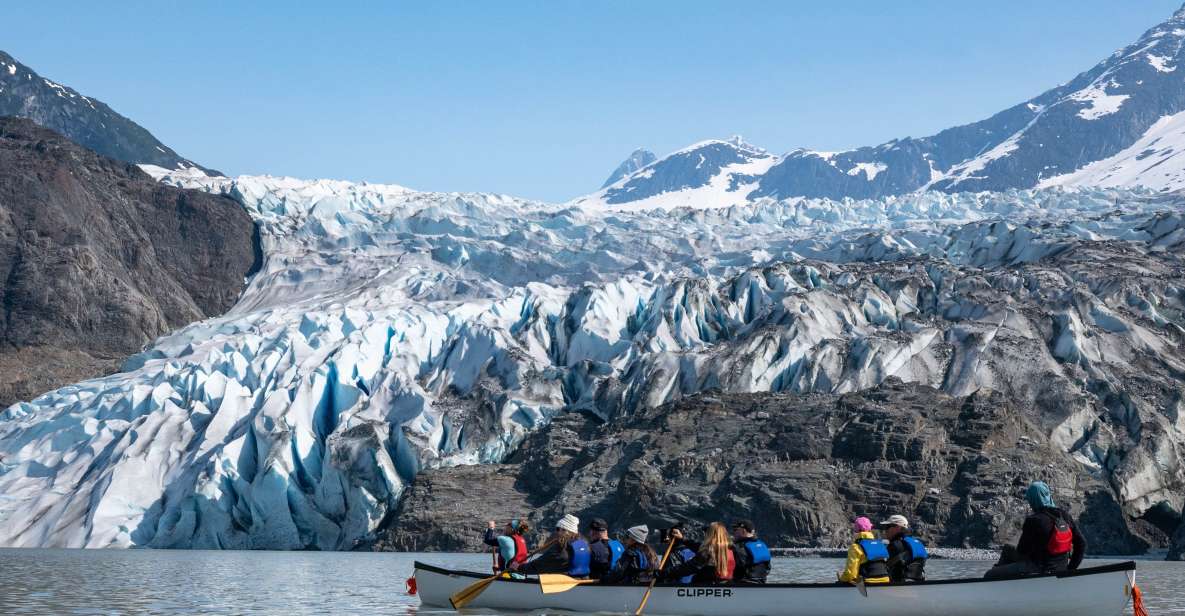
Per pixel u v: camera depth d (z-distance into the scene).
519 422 91.94
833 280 105.25
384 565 61.91
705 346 95.88
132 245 148.75
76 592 41.78
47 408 102.94
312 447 90.00
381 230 151.75
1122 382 85.50
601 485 81.25
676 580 29.55
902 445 75.56
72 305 135.38
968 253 116.62
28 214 141.75
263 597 39.97
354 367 97.56
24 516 89.00
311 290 143.88
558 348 102.69
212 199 158.50
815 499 73.19
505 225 148.62
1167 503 76.81
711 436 82.44
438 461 88.06
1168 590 41.88
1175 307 95.19
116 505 87.31
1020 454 75.06
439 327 105.12
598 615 30.20
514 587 31.56
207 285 150.75
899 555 27.58
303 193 164.62
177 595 40.72
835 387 86.81
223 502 86.38
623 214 155.75
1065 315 89.69
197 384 99.06
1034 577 26.31
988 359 86.50
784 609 28.12
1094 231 117.31
